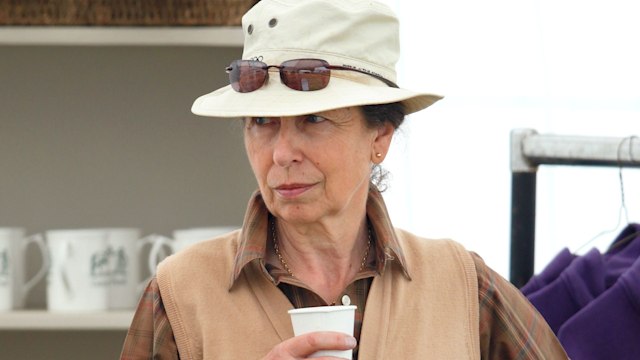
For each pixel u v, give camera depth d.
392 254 4.57
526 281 5.97
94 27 6.45
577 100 8.07
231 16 6.46
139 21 6.45
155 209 7.14
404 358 4.41
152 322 4.58
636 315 5.34
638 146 5.64
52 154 7.12
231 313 4.44
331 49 4.37
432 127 8.03
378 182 4.95
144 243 6.78
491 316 4.73
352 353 4.34
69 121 7.12
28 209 7.12
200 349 4.43
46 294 7.04
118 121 7.14
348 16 4.40
